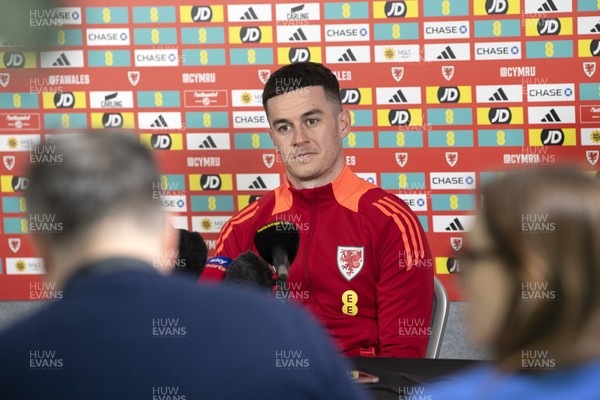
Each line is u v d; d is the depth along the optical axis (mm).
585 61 3521
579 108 3545
